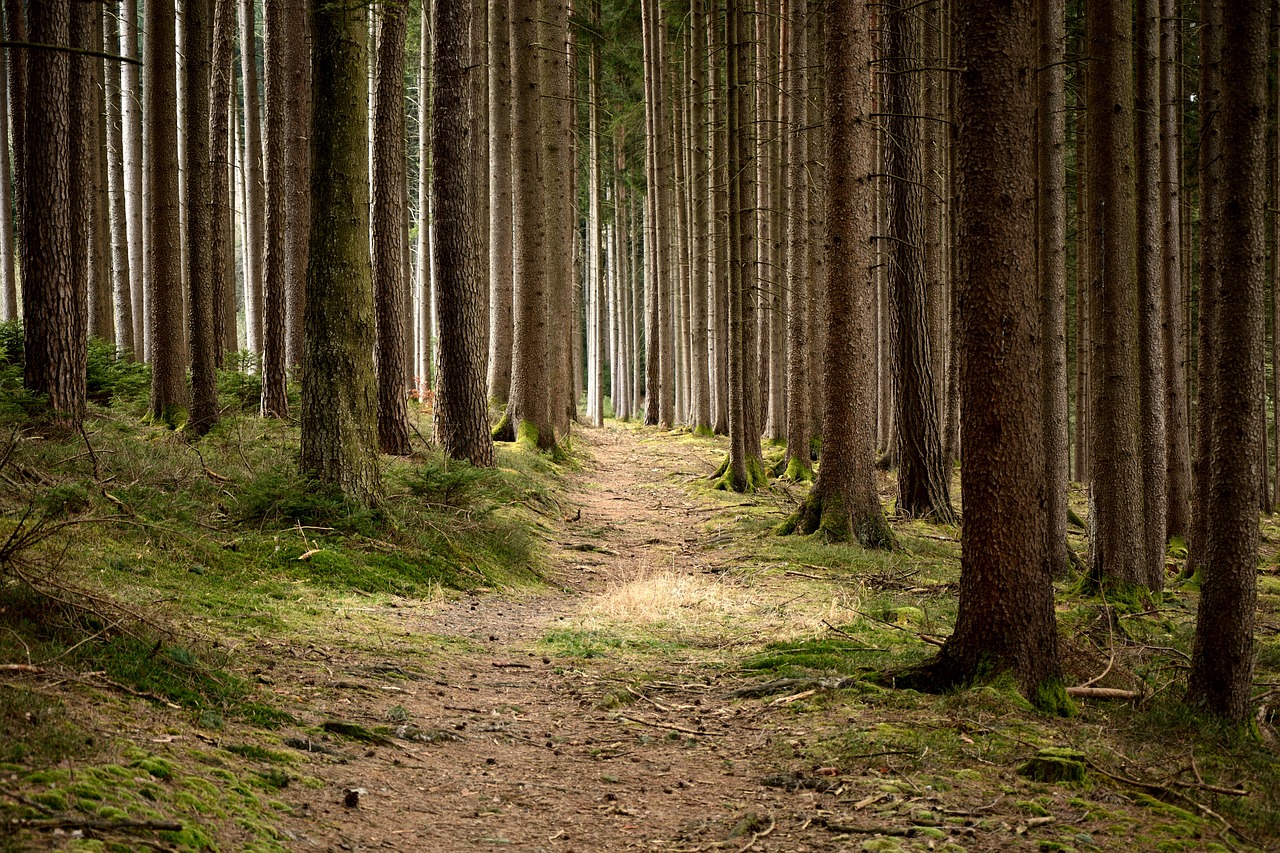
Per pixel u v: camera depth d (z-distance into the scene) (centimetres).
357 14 1103
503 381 2273
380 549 1085
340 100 1103
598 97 3659
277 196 1933
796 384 2209
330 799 453
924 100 2031
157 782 390
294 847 385
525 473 1845
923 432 1777
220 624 717
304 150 1895
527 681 746
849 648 852
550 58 2405
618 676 771
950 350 2047
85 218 1236
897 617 1034
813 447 2441
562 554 1452
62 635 527
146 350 2631
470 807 479
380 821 441
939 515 1769
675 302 4488
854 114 1484
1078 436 2523
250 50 2520
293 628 774
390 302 1647
